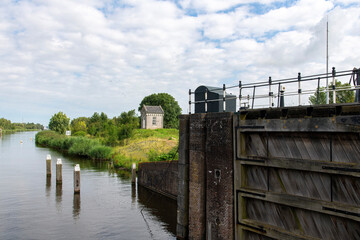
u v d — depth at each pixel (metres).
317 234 7.69
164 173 19.66
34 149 56.34
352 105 6.78
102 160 38.19
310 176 7.81
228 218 9.56
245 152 9.48
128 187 22.50
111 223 14.64
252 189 8.99
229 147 9.58
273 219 8.66
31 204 17.80
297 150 8.14
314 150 7.77
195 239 10.82
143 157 30.59
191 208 11.09
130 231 13.59
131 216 15.73
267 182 8.80
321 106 7.31
